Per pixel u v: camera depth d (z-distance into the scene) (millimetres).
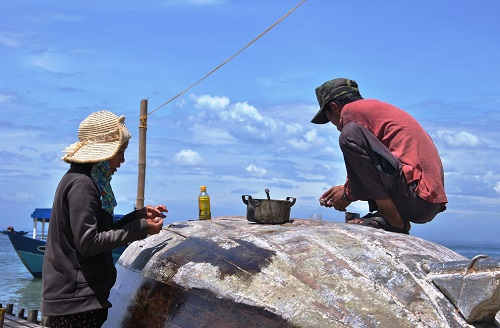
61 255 3227
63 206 3240
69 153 3410
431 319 2717
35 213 23219
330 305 2854
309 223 3881
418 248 3297
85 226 3148
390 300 2811
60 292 3189
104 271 3293
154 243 4000
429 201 3803
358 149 3840
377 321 2730
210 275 3295
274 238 3404
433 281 2867
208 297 3201
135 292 3707
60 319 3215
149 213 3559
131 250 4262
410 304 2791
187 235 3832
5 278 24172
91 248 3150
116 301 3906
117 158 3512
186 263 3492
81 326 3223
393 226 3914
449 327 2688
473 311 2695
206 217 4602
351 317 2775
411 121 3988
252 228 3705
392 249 3180
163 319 3371
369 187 3865
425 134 3986
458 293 2758
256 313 2965
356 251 3154
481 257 2805
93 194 3234
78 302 3172
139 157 8203
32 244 23094
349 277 2967
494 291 2629
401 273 2959
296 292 2961
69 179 3281
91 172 3387
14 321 7723
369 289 2883
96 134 3441
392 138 3941
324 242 3264
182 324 3229
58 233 3246
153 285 3568
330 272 3018
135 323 3570
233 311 3051
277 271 3113
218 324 3066
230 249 3410
